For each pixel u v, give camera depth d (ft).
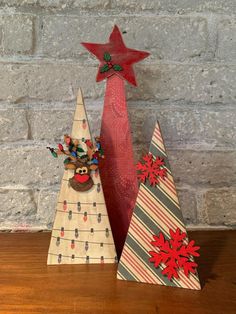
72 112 2.17
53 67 2.12
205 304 1.51
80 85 2.15
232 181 2.25
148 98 2.17
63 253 1.81
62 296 1.56
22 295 1.56
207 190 2.26
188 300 1.54
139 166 1.68
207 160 2.23
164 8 2.11
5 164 2.19
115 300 1.53
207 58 2.16
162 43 2.13
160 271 1.65
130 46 2.13
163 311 1.46
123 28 2.11
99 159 1.85
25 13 2.08
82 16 2.10
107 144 1.85
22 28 2.09
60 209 1.80
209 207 2.26
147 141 2.20
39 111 2.16
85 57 2.13
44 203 2.23
